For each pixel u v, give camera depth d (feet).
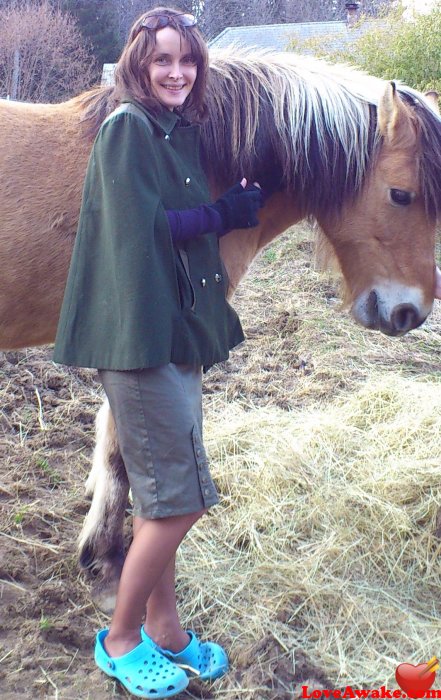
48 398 12.01
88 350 5.54
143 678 6.03
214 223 5.74
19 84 59.31
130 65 5.67
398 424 10.96
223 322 6.17
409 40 29.01
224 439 10.69
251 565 8.18
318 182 7.68
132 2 77.71
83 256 5.60
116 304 5.35
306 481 9.53
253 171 7.57
